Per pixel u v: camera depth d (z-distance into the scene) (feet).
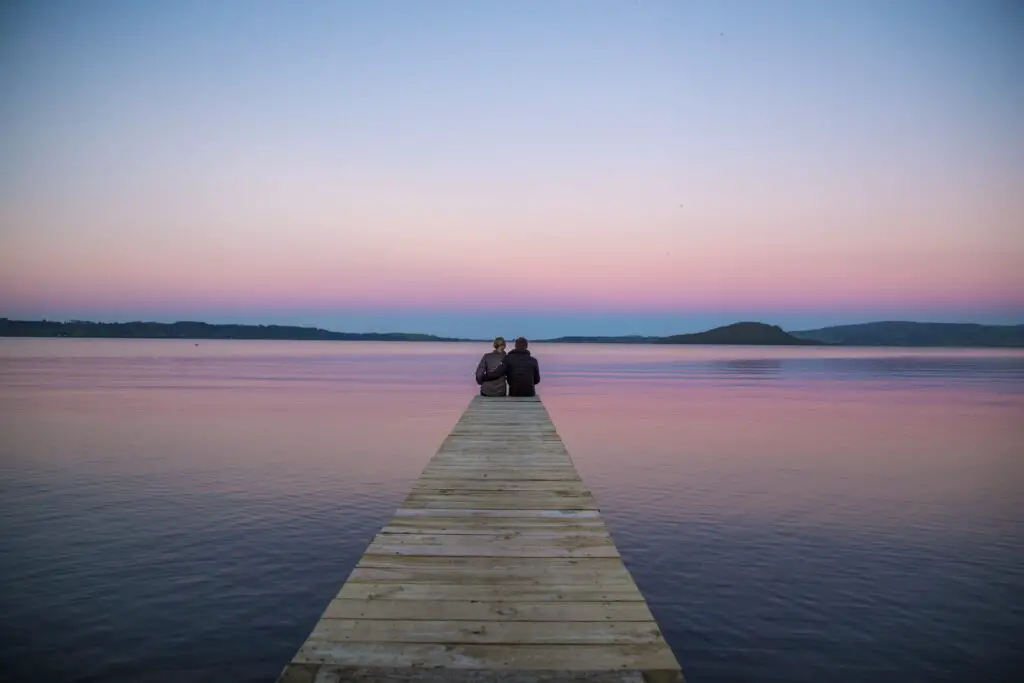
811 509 41.42
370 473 51.83
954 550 33.60
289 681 11.24
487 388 57.47
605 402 119.44
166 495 43.91
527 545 18.74
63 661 21.93
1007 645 23.65
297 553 32.40
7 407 98.99
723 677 21.53
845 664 22.34
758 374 237.45
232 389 141.49
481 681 11.34
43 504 41.27
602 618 13.93
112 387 141.18
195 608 26.00
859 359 448.65
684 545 34.19
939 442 70.79
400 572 16.51
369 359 398.21
